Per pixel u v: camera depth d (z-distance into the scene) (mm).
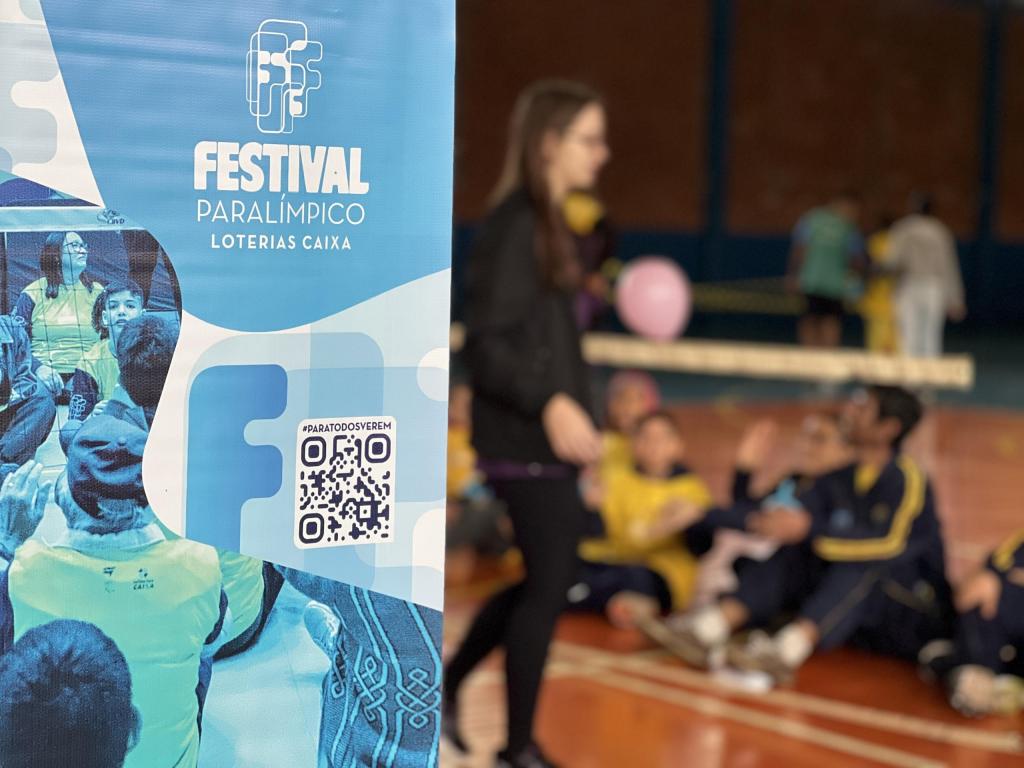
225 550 1325
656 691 3844
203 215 1278
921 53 19047
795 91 18000
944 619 4105
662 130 16969
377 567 1405
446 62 1379
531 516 2854
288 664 1370
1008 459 8445
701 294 17312
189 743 1330
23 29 1188
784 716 3645
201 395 1297
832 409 10812
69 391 1239
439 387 1413
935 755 3355
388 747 1433
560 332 2826
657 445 4746
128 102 1235
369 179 1358
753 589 4207
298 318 1336
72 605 1262
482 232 2869
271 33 1295
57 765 1271
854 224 12523
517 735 2877
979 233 19891
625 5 16516
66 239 1223
